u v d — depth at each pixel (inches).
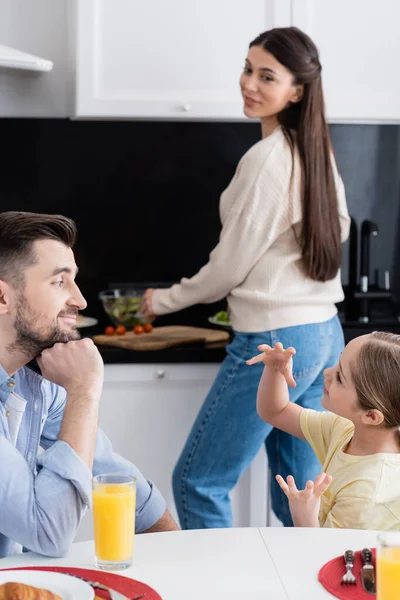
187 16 133.4
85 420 67.2
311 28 135.6
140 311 135.0
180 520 121.0
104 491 59.6
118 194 151.6
